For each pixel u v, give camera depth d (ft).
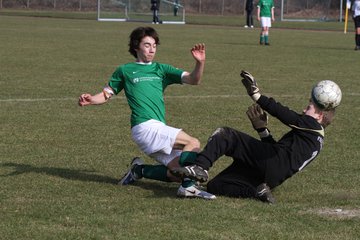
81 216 39.91
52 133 65.87
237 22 351.87
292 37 246.47
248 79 43.57
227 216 40.32
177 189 46.80
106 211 41.04
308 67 134.21
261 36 200.75
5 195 44.37
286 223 39.42
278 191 46.83
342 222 39.93
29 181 48.14
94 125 70.33
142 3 346.95
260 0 198.80
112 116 75.72
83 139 63.46
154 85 46.39
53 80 105.70
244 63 139.95
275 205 43.01
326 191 47.14
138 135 45.57
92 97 46.19
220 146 43.24
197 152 44.34
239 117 76.59
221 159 56.34
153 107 46.01
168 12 335.26
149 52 46.75
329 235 37.52
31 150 58.65
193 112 79.10
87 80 106.83
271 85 104.94
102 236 36.47
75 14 397.39
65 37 212.43
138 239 36.11
